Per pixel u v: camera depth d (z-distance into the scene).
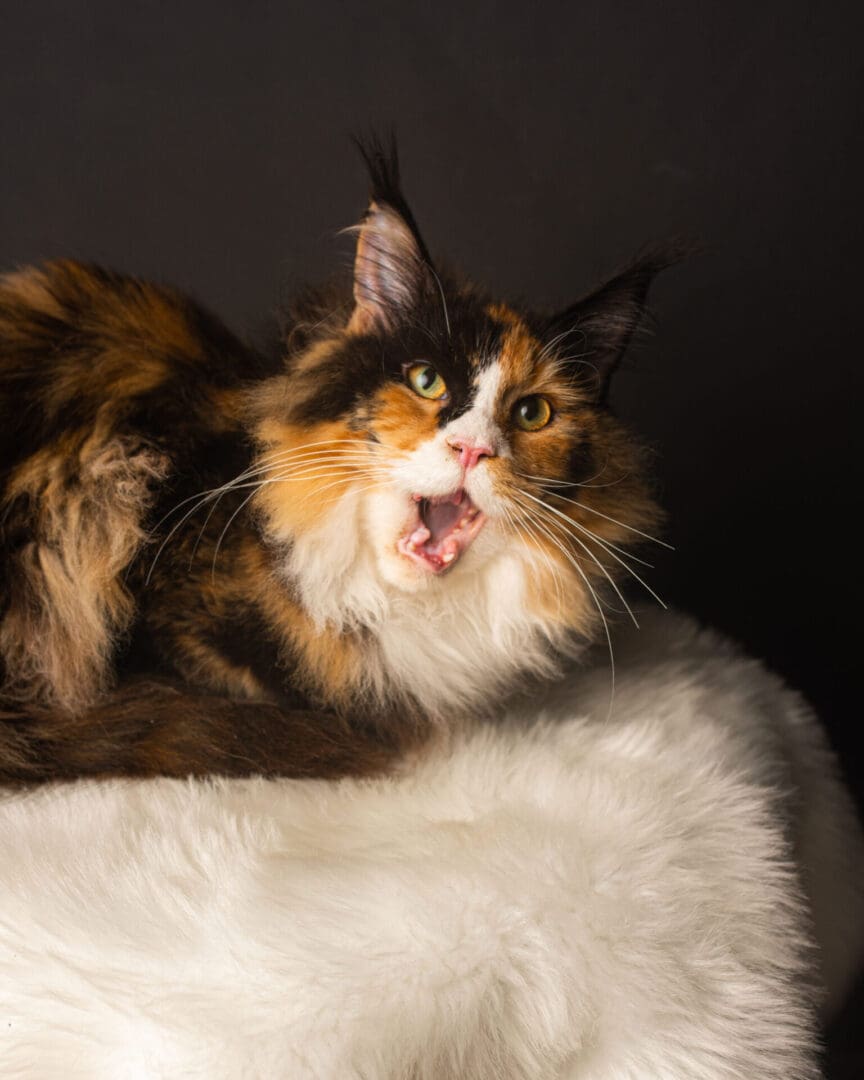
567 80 1.04
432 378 0.74
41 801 0.71
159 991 0.61
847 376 1.06
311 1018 0.61
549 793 0.72
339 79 1.05
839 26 1.03
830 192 1.04
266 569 0.76
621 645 0.89
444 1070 0.62
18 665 0.76
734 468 1.08
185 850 0.67
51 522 0.76
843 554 1.08
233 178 1.07
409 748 0.77
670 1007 0.65
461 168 1.06
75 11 1.04
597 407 0.79
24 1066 0.60
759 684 0.90
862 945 0.87
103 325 0.80
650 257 0.80
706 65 1.04
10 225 1.07
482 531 0.75
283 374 0.77
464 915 0.64
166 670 0.78
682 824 0.71
